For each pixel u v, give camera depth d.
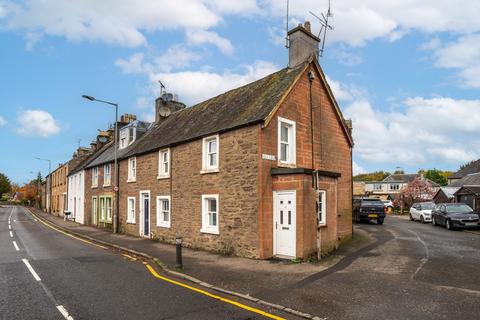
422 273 9.04
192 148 15.23
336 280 8.59
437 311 6.30
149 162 18.88
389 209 48.66
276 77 15.12
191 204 15.05
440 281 8.26
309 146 14.20
